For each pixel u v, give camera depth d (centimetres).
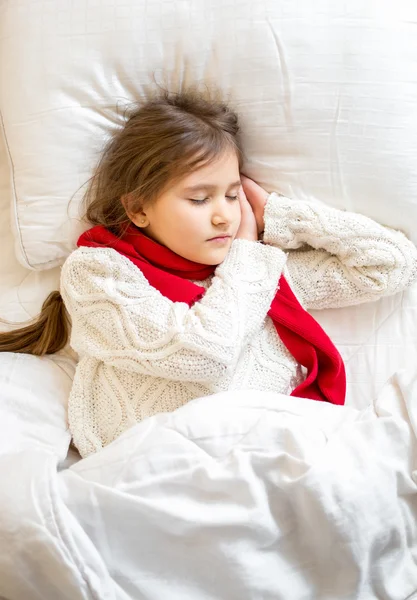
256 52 86
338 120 88
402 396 82
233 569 72
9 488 72
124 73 89
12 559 70
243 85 88
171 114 86
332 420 81
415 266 92
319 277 94
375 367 97
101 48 88
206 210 85
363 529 73
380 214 93
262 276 88
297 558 76
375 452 76
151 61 88
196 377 82
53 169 91
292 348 92
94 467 76
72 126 90
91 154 92
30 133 90
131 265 87
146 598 73
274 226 92
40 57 88
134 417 87
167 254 89
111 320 85
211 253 87
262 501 73
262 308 88
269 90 88
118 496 72
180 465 74
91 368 90
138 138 87
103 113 91
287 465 74
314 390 93
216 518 71
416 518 78
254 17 86
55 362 97
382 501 74
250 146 92
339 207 93
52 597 72
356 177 90
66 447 86
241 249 90
